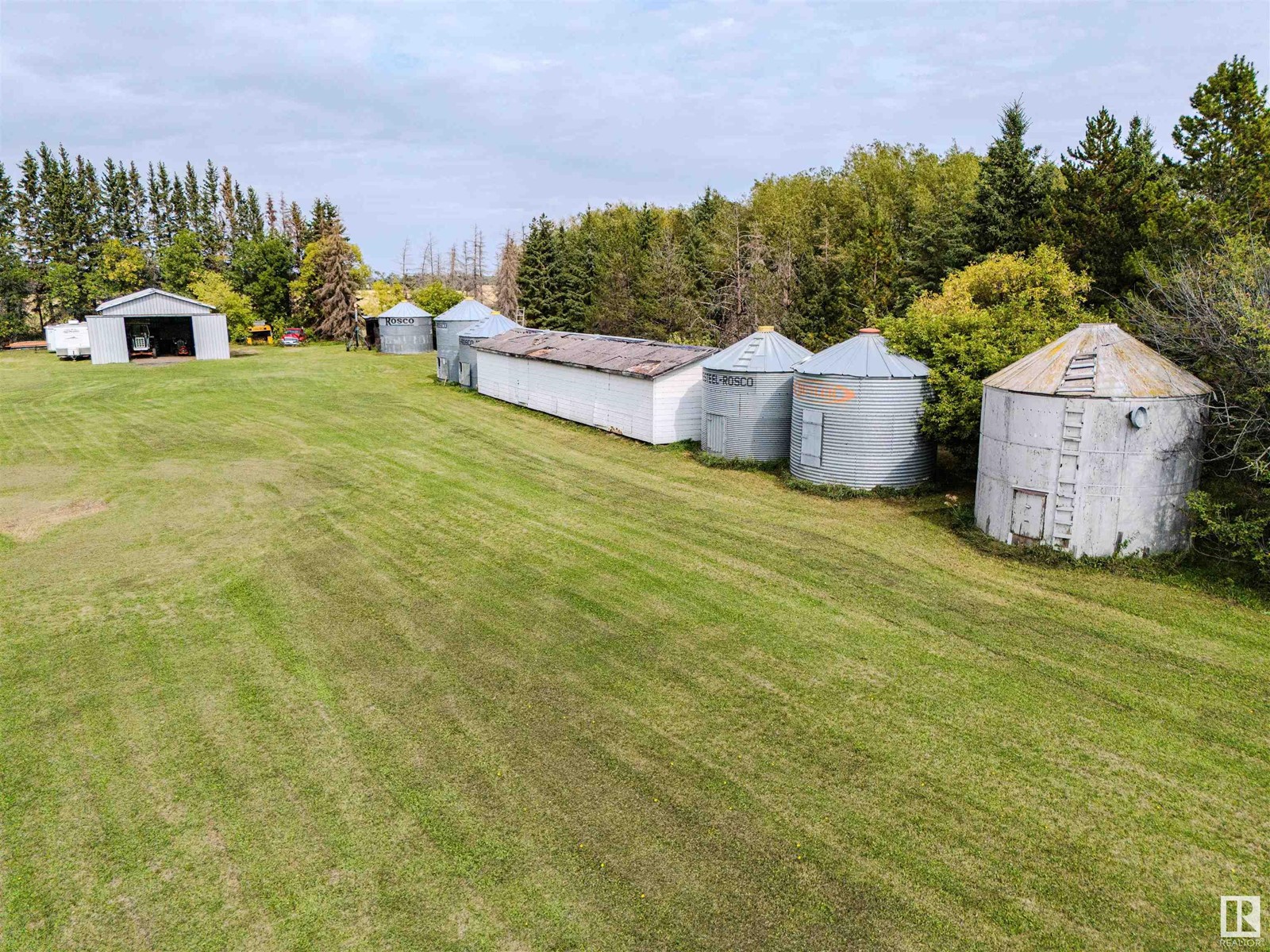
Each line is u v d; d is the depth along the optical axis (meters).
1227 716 9.81
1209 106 25.58
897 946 6.55
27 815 8.30
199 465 23.88
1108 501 14.28
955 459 22.12
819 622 12.59
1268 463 13.38
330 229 74.50
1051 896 7.06
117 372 46.41
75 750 9.43
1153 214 26.38
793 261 51.78
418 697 10.50
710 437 23.73
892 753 9.16
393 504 19.58
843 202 61.59
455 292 72.19
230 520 18.34
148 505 19.64
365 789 8.62
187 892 7.24
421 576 14.83
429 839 7.86
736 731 9.62
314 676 11.12
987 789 8.51
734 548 16.06
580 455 24.94
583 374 29.12
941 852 7.60
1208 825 7.95
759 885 7.20
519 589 14.11
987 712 9.97
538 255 67.44
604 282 65.50
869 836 7.82
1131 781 8.63
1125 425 13.98
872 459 19.50
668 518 18.16
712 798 8.40
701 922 6.79
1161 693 10.32
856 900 7.03
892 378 19.11
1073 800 8.34
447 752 9.28
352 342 65.38
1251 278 15.25
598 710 10.14
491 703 10.34
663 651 11.70
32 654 11.84
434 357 54.66
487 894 7.14
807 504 19.11
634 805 8.30
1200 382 14.71
